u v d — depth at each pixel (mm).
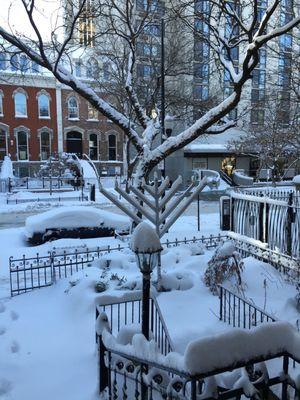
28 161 36719
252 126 30344
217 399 2361
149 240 3643
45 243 11961
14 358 5242
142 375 3068
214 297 6949
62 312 6684
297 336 2365
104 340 3717
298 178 15938
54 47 11453
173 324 5949
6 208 20500
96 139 39156
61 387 4480
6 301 7488
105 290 6949
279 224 8406
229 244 7289
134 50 12406
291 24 8062
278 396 3619
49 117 37250
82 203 22297
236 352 2230
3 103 35562
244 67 8953
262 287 7078
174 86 22641
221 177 34281
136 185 11492
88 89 11133
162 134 12844
